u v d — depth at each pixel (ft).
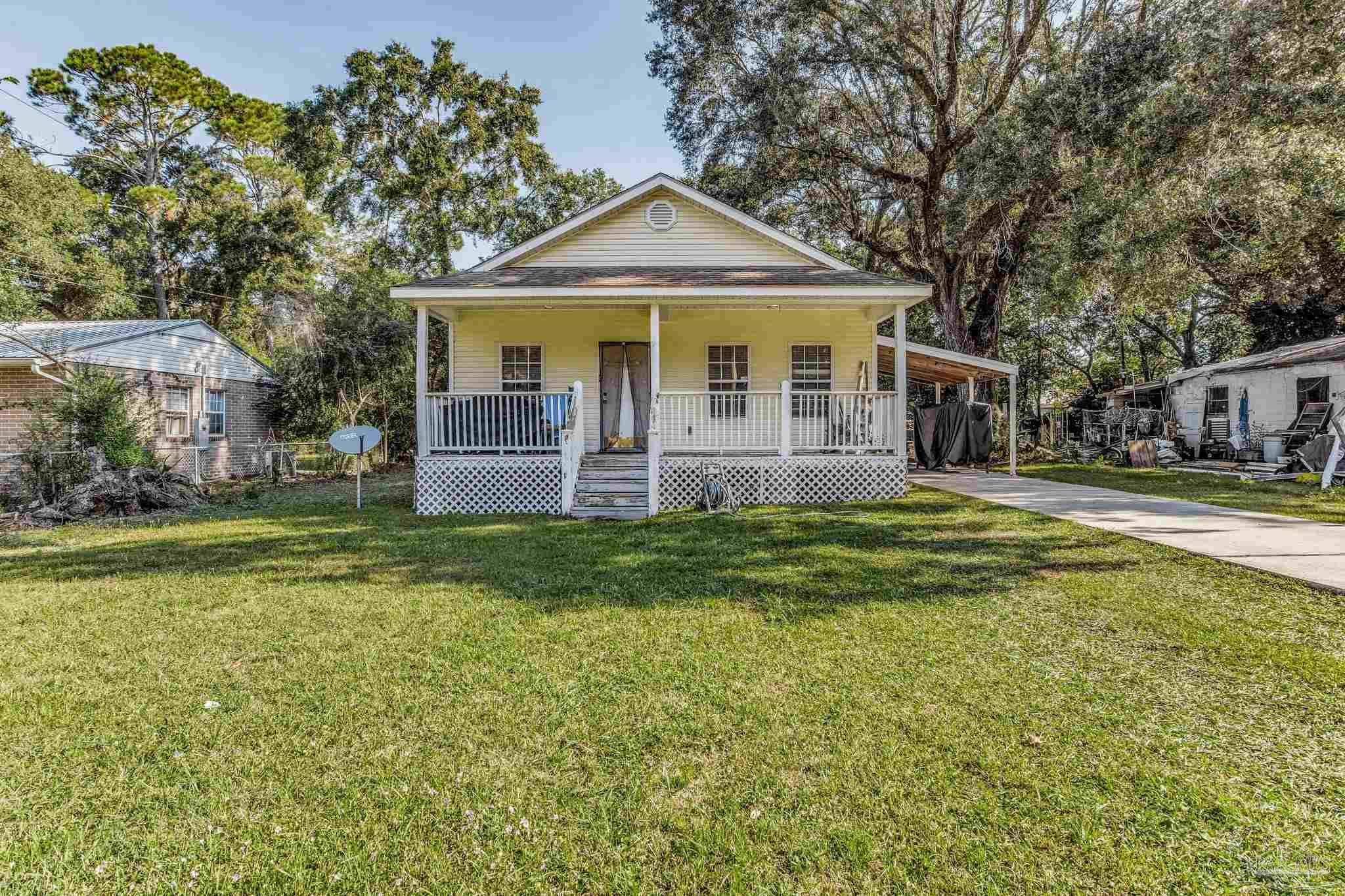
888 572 17.89
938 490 35.42
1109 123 43.42
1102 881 6.50
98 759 8.89
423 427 31.91
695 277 34.40
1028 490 35.01
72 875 6.73
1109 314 77.15
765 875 6.64
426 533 25.23
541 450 32.27
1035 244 54.80
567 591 16.69
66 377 38.01
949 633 13.23
